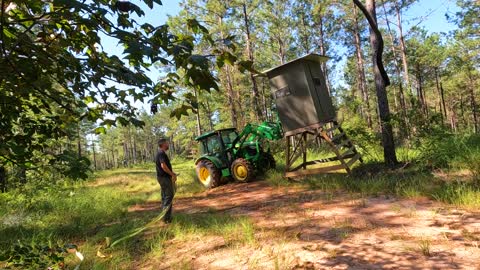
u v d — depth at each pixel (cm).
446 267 343
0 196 724
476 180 628
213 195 1007
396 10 2539
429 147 863
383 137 946
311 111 920
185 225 619
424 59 3103
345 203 642
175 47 173
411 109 983
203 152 1269
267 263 404
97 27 176
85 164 238
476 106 3897
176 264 443
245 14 2258
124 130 6769
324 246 435
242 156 1210
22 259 225
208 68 173
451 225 461
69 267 432
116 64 219
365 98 2780
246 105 3641
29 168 253
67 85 238
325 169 909
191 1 2161
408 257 375
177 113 205
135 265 465
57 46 219
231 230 550
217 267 418
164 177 670
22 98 247
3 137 241
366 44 3186
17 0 186
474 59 2694
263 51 3116
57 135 275
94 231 677
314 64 965
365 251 405
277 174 1068
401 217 520
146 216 752
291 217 594
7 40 198
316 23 2877
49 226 693
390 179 760
